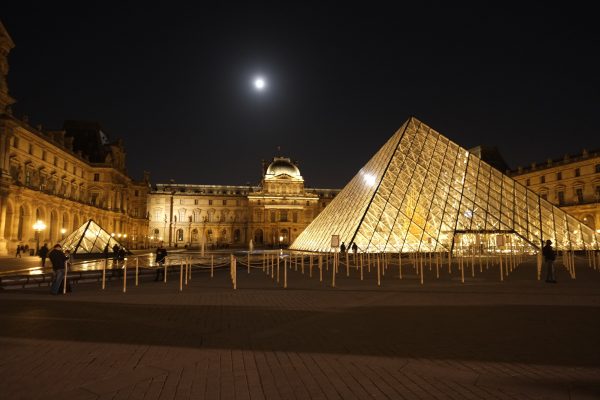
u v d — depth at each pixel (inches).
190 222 6722.4
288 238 6565.0
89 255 2158.0
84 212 3880.4
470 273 1379.2
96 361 407.5
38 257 2353.6
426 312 666.2
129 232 5196.9
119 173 4655.5
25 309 711.7
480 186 2282.2
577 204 3951.8
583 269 1562.5
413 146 2351.1
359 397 316.8
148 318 625.3
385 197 2087.8
